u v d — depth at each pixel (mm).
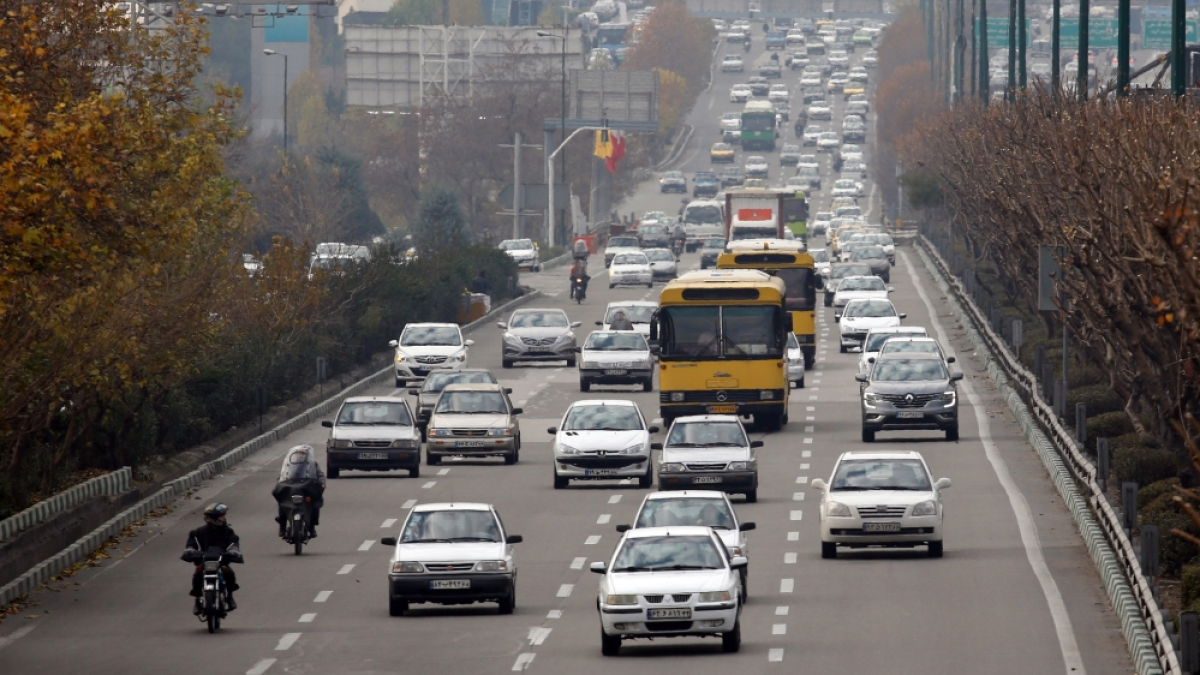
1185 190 65875
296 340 198000
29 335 105500
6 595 102062
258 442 168250
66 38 112688
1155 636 79000
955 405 160250
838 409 187250
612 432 142625
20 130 83812
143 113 117562
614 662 82812
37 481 132000
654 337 168875
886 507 109375
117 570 113250
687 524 98125
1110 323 123375
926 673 78938
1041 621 90812
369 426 149125
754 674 79125
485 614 96812
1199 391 112625
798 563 109812
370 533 124312
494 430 155875
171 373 141875
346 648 87438
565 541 118750
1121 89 144125
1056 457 142000
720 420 137125
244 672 82375
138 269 118312
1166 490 110250
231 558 94000
